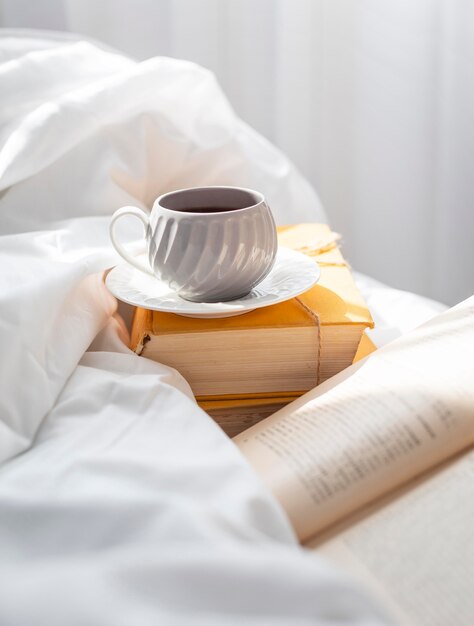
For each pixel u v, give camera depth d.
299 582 0.43
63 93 0.91
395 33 1.28
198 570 0.43
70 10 1.26
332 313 0.68
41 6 1.28
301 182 1.00
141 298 0.68
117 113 0.86
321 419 0.58
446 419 0.57
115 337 0.71
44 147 0.81
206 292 0.67
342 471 0.54
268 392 0.69
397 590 0.50
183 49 1.32
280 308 0.69
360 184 1.40
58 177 0.85
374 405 0.58
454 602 0.49
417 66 1.29
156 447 0.57
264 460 0.56
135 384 0.62
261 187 0.95
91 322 0.68
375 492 0.54
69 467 0.54
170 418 0.60
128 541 0.48
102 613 0.41
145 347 0.67
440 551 0.51
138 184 0.89
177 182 0.93
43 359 0.63
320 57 1.32
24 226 0.83
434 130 1.32
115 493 0.50
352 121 1.37
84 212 0.85
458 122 1.30
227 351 0.67
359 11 1.29
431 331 0.66
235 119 0.99
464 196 1.35
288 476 0.54
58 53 0.93
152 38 1.32
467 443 0.57
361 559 0.51
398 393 0.58
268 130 1.40
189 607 0.42
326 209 1.42
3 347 0.61
